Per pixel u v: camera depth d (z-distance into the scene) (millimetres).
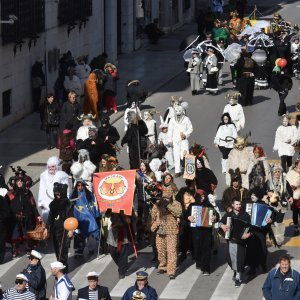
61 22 68938
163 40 93000
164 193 38156
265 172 41562
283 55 72750
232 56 70688
